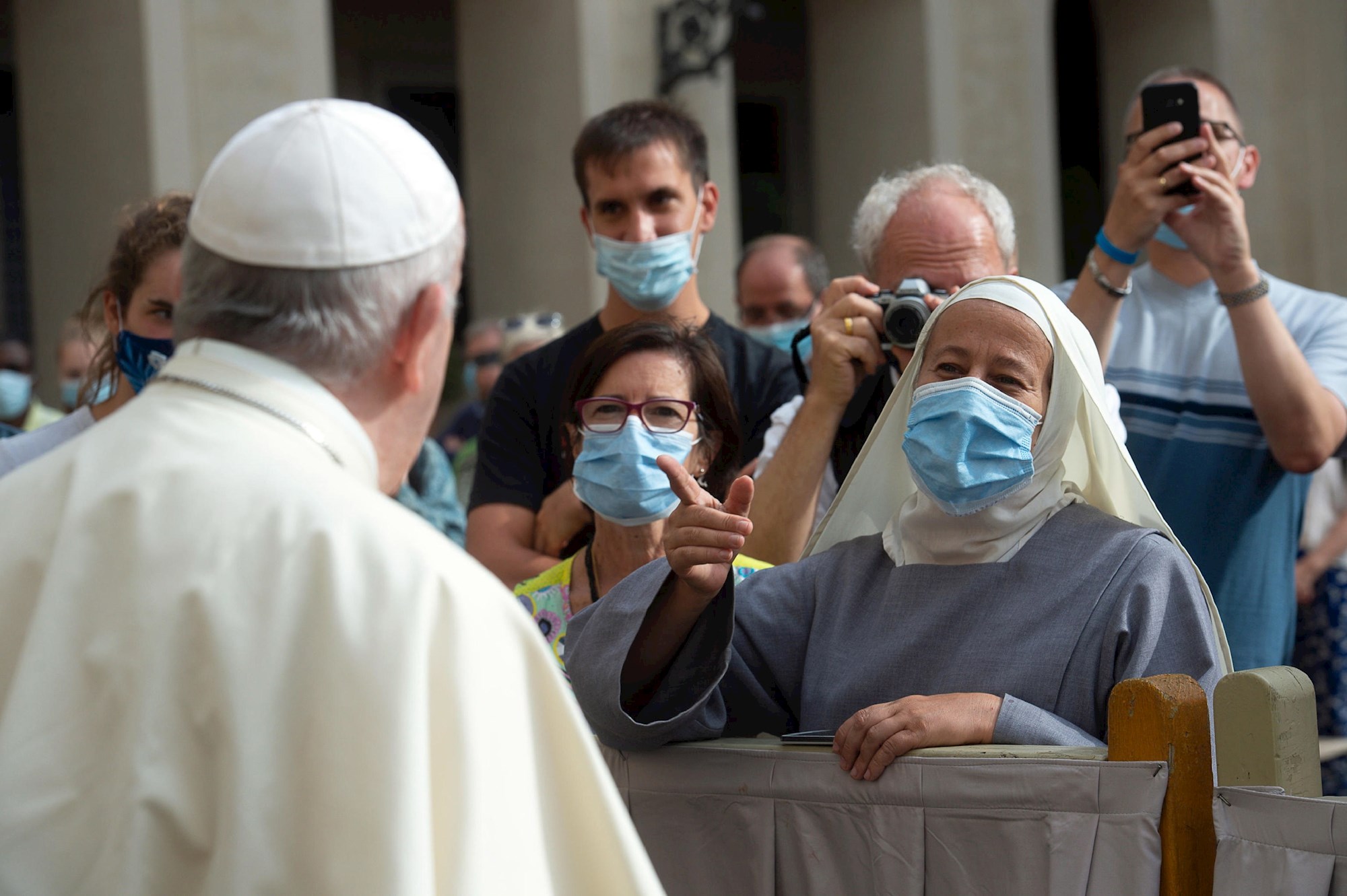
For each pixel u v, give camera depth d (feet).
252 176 5.95
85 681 5.17
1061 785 7.46
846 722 8.30
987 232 12.14
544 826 5.49
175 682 5.14
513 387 14.70
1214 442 13.61
